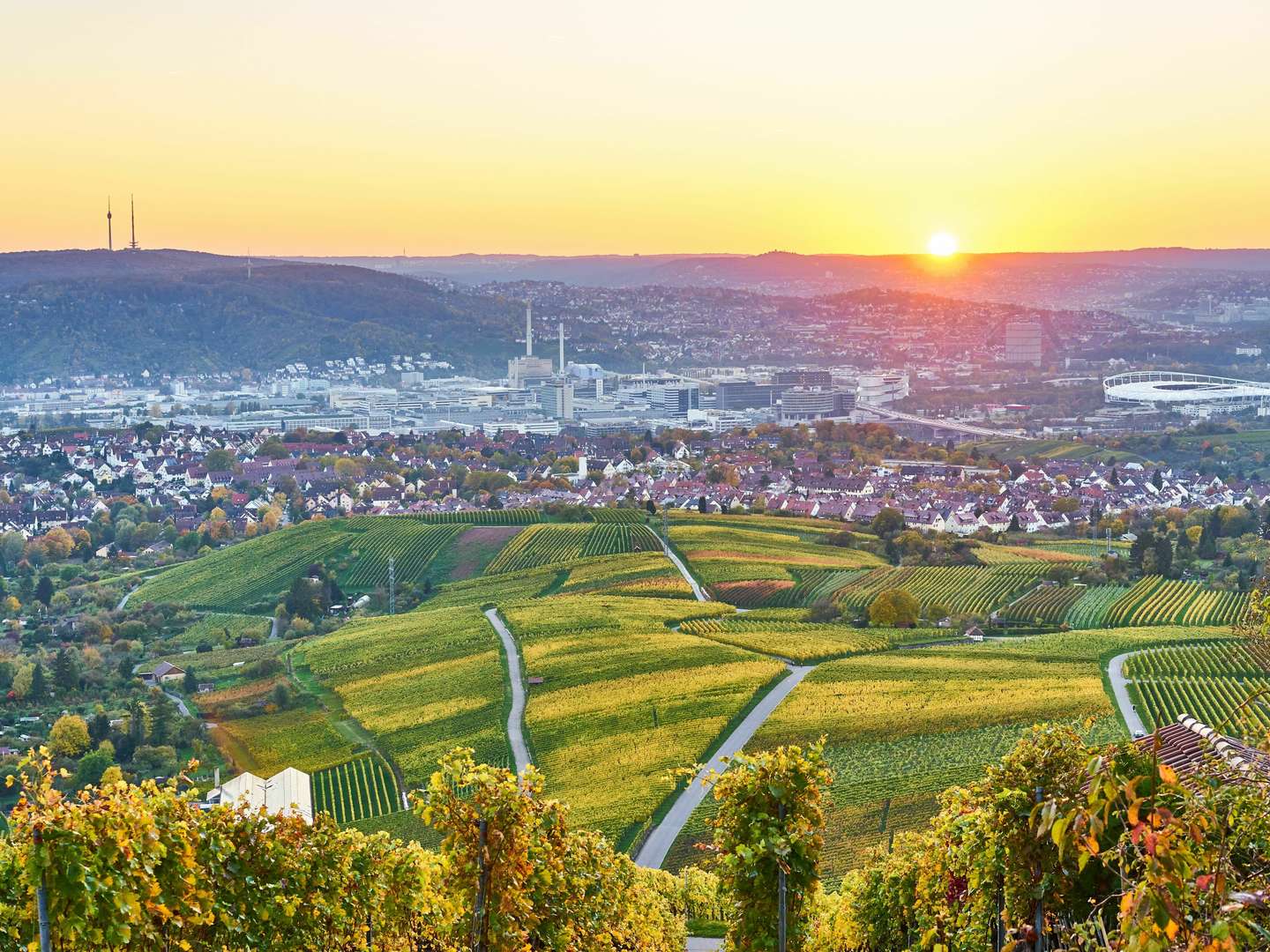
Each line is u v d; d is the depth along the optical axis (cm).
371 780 14250
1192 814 1733
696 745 14125
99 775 14462
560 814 4828
